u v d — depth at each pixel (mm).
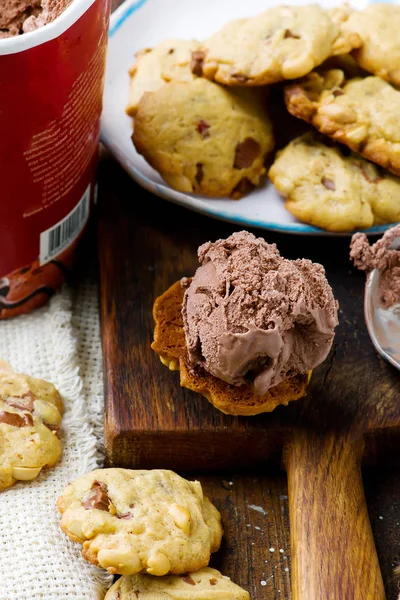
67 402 683
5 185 649
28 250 686
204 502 651
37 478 653
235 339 624
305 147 724
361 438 668
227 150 720
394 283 684
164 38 778
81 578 625
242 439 667
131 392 673
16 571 621
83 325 725
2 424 649
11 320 713
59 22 613
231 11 783
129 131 750
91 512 619
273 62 703
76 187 685
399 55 714
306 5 732
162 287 714
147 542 613
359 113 706
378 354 691
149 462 677
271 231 737
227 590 621
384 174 721
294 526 646
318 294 640
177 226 740
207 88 724
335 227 711
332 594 621
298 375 657
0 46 602
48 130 642
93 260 749
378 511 670
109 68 768
